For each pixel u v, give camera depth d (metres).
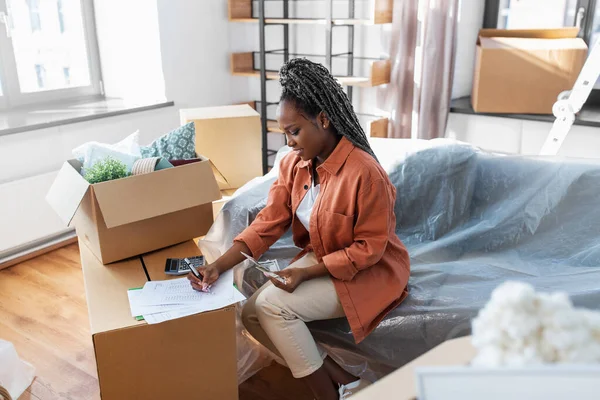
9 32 2.88
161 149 1.97
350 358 1.59
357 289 1.49
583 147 2.73
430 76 2.91
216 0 3.39
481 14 3.24
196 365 1.47
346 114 1.47
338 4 3.26
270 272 1.49
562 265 1.79
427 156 2.05
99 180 1.62
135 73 3.26
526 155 2.01
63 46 3.16
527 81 2.80
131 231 1.67
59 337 2.09
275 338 1.49
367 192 1.43
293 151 1.51
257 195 1.96
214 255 1.89
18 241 2.64
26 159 2.65
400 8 2.93
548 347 0.57
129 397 1.42
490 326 0.60
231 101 3.66
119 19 3.20
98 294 1.50
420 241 1.99
